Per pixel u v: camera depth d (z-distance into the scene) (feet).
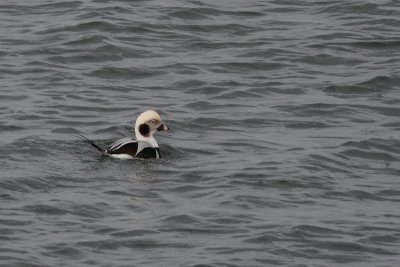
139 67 83.20
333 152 65.46
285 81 81.15
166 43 89.15
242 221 54.34
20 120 70.38
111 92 78.02
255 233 52.85
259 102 76.59
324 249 51.60
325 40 90.17
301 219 54.85
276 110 74.69
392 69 83.71
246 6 98.63
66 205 55.72
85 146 65.41
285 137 69.10
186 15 95.14
